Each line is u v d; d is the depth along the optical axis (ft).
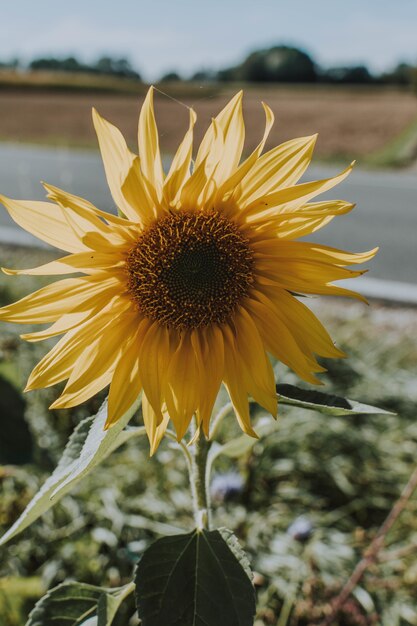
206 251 1.29
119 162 1.21
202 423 1.28
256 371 1.25
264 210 1.26
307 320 1.26
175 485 2.59
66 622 1.27
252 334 1.26
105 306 1.27
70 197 1.15
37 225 1.20
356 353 3.52
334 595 2.17
